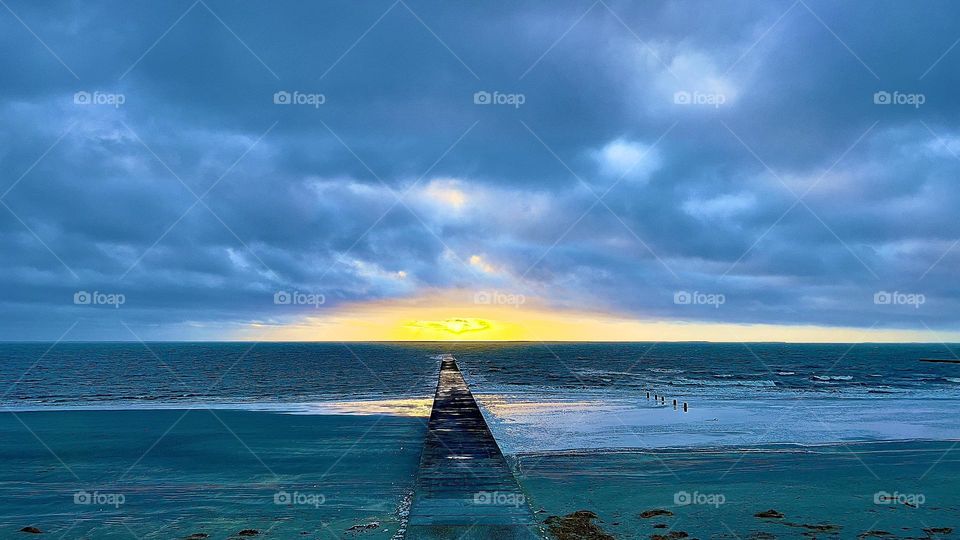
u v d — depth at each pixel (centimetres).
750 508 1080
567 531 950
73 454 1559
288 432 1912
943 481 1277
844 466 1419
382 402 2972
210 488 1223
